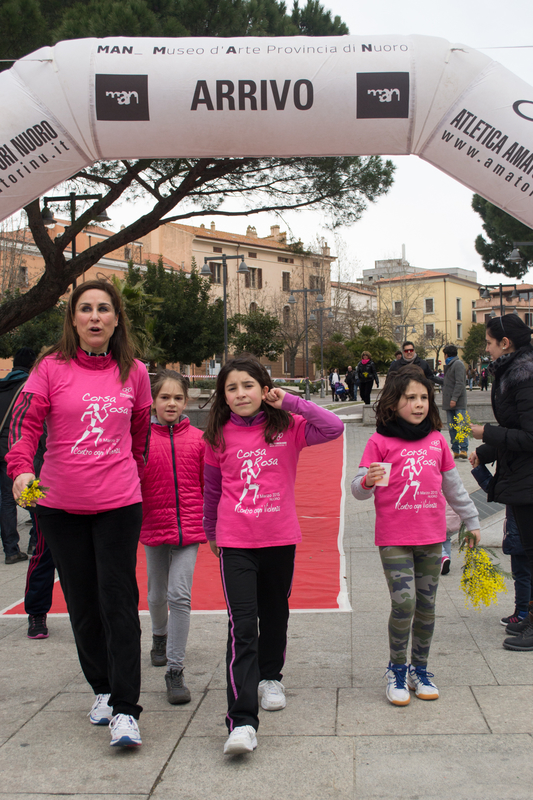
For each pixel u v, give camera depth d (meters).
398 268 74.88
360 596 5.03
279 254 55.16
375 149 4.54
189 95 4.30
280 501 3.13
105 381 3.04
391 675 3.30
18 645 4.29
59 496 2.95
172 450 3.62
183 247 49.88
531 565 3.80
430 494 3.29
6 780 2.67
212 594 5.21
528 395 3.65
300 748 2.86
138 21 8.08
